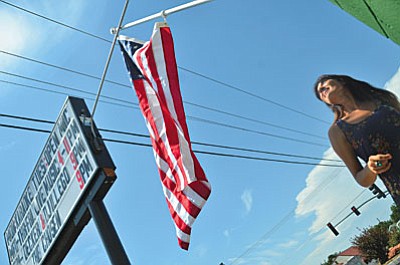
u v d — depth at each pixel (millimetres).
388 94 3281
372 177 3275
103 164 4059
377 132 3230
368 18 3799
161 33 5863
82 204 4316
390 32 3689
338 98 3410
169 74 5727
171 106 5617
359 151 3316
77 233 4582
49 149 4879
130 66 6223
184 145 5434
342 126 3383
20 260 5695
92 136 4219
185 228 5312
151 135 5832
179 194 5449
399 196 3201
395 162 3174
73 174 4410
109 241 3979
